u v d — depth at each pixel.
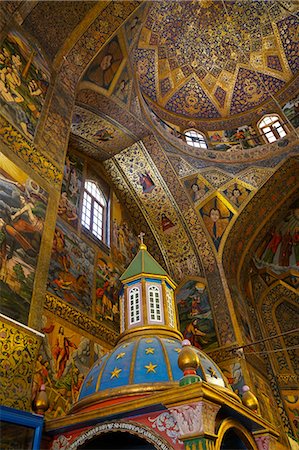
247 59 17.89
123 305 6.69
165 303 6.60
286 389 14.88
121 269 12.65
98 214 13.09
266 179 14.93
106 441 4.90
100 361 5.49
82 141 13.27
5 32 7.71
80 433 4.21
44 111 8.15
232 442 4.92
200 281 14.45
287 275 17.45
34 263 6.39
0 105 6.92
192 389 3.62
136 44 12.68
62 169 8.07
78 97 11.34
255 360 13.77
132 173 14.64
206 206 15.16
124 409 3.91
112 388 4.63
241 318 14.03
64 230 10.73
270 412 12.68
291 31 16.88
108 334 10.32
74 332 9.12
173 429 3.73
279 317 17.23
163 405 3.77
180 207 14.98
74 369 8.50
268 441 4.64
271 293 17.56
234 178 15.35
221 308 13.62
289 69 17.20
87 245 11.48
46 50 8.98
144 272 6.91
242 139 17.00
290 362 15.94
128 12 10.57
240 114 17.95
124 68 12.28
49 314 8.59
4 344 5.19
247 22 17.36
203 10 17.25
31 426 4.15
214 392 3.76
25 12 8.36
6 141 6.74
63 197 11.46
